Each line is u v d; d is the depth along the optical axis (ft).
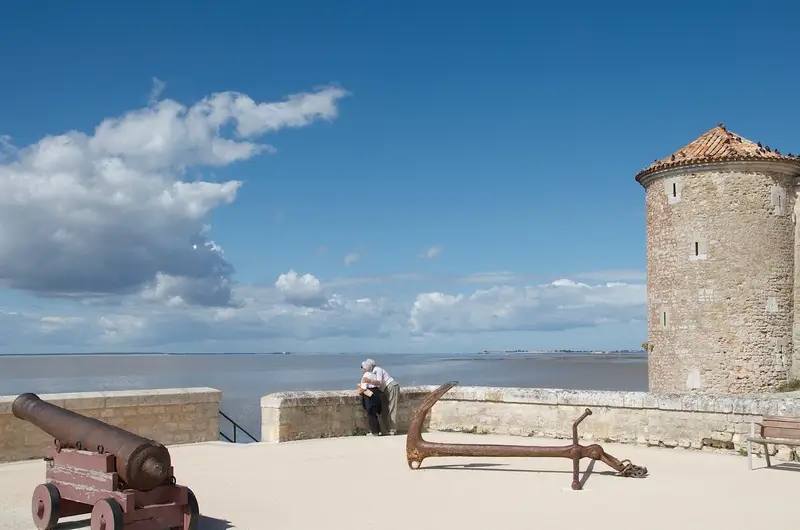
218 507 27.43
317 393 47.75
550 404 46.29
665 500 28.43
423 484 31.94
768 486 31.19
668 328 77.10
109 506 21.07
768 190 74.23
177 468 36.06
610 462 32.19
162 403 43.98
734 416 39.70
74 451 23.66
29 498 29.48
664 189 78.07
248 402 136.46
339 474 34.37
